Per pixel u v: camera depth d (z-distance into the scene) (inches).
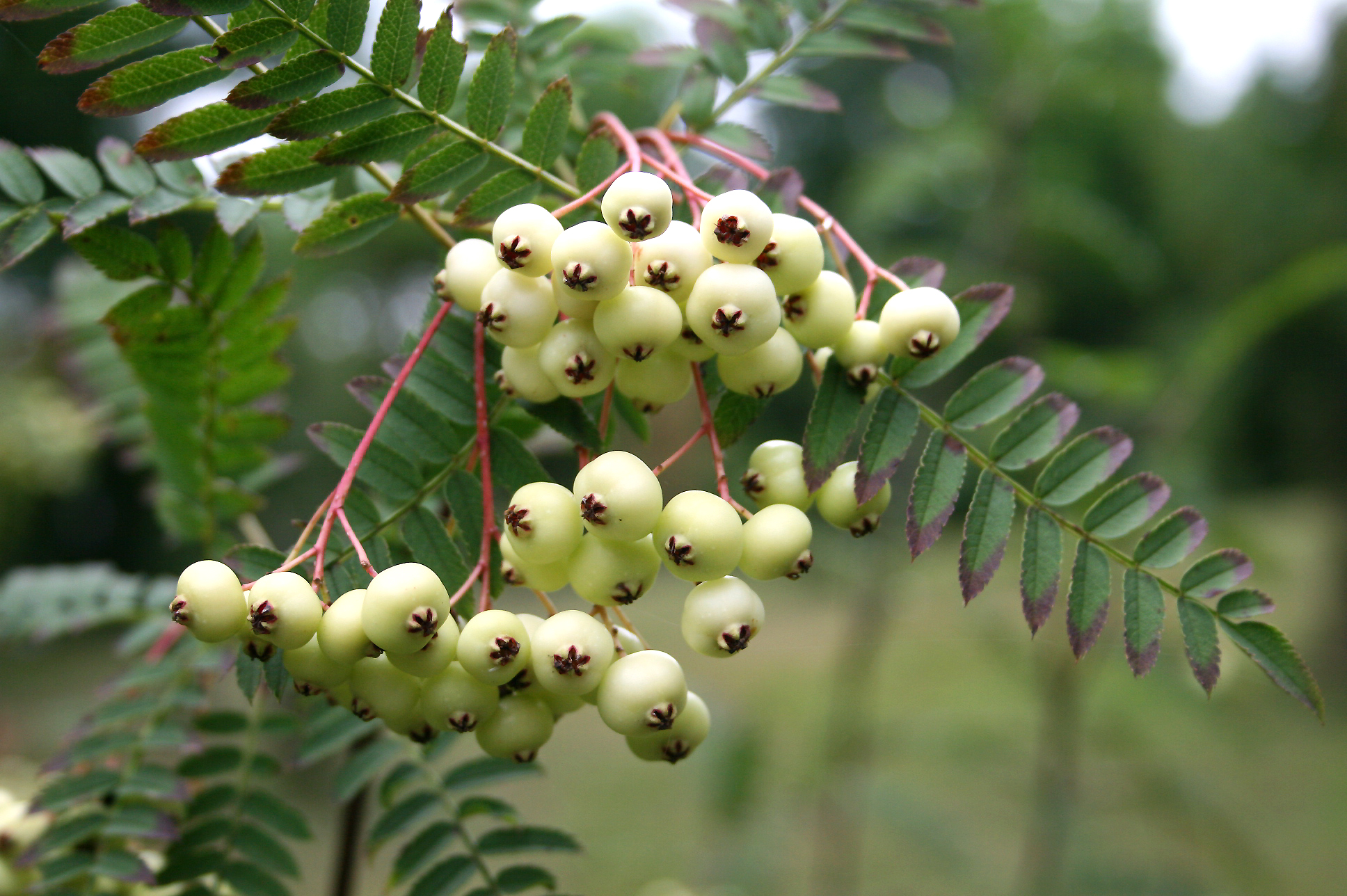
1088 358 27.0
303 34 9.2
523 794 42.9
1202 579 9.5
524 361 9.4
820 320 9.2
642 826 39.2
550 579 9.4
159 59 9.0
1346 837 37.4
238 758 11.5
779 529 9.1
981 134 32.9
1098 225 33.0
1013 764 30.5
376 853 11.1
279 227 22.3
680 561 8.9
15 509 38.2
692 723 9.6
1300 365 68.6
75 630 12.7
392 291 69.1
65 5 9.0
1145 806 29.7
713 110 11.9
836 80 63.6
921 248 33.9
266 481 13.3
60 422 36.2
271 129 9.2
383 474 9.7
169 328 11.2
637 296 8.9
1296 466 72.7
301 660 8.9
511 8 12.6
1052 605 9.5
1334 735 50.4
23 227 10.3
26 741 39.9
